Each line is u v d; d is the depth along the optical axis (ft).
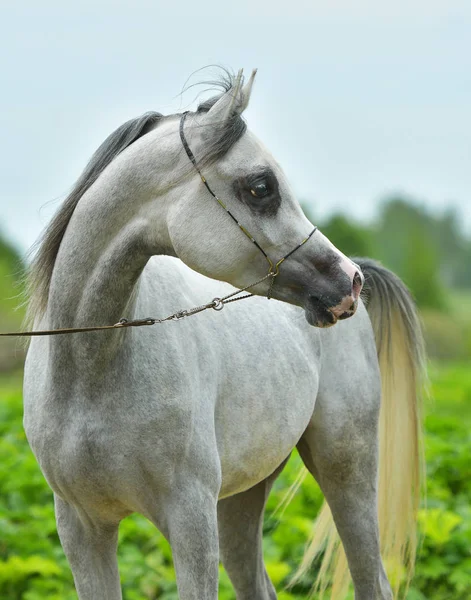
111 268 22.15
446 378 113.80
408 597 36.42
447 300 231.91
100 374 22.24
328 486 29.81
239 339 25.52
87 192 22.67
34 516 41.16
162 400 22.41
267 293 22.21
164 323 23.26
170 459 22.49
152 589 36.29
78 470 22.65
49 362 23.06
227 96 21.72
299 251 21.77
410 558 31.04
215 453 23.44
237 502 29.84
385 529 30.99
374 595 29.53
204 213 21.61
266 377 25.90
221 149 21.35
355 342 29.99
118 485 22.72
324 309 21.74
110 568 24.30
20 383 116.88
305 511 43.45
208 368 23.91
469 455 47.96
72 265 22.49
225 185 21.56
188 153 21.70
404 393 31.32
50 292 23.04
